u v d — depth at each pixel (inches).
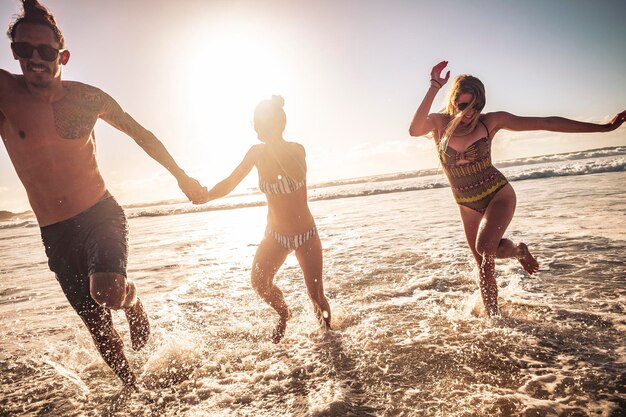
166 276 252.2
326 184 2071.9
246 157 139.4
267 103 133.6
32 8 101.8
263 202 1181.1
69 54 108.5
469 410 86.5
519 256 145.9
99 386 114.3
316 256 140.6
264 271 139.2
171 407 99.7
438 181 1152.2
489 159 141.1
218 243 388.2
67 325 172.9
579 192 476.7
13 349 147.1
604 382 93.3
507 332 125.1
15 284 267.9
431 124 142.3
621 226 261.1
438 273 200.4
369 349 122.0
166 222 796.6
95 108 113.0
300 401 97.1
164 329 155.3
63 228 109.0
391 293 175.9
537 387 93.6
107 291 99.6
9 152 106.4
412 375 104.3
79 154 109.9
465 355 112.3
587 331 121.3
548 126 138.9
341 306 163.3
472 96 132.6
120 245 108.7
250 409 95.6
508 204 136.6
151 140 128.7
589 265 187.6
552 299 150.6
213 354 128.9
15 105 102.3
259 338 140.9
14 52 100.8
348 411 90.2
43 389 114.0
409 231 331.9
